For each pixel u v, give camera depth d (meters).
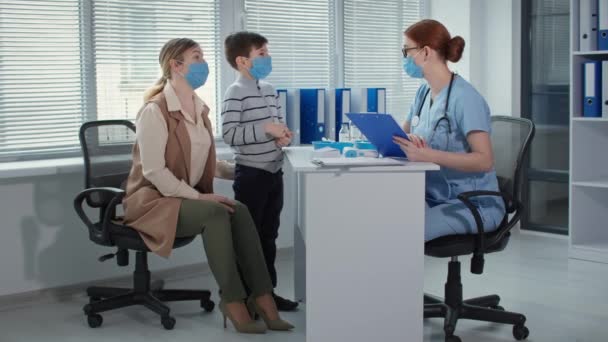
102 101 4.00
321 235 2.62
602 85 4.34
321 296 2.64
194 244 4.20
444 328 3.04
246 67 3.31
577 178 4.48
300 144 3.95
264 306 3.21
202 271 4.24
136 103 4.11
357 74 4.95
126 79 4.06
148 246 3.17
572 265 4.30
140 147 3.22
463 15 5.11
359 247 2.64
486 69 5.18
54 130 3.90
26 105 3.80
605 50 4.29
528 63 5.06
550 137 5.02
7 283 3.62
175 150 3.26
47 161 3.79
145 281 3.40
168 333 3.22
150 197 3.22
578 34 4.39
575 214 4.49
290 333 3.18
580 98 4.44
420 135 3.09
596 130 4.58
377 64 5.04
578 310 3.47
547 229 5.03
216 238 3.08
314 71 4.73
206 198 3.20
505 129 3.19
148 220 3.18
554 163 5.02
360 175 2.61
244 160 3.35
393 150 2.87
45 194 3.70
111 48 4.00
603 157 4.63
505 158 3.15
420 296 2.70
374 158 2.79
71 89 3.91
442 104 3.01
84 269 3.85
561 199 5.00
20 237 3.65
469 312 3.12
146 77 4.12
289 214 4.56
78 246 3.82
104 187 3.46
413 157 2.75
